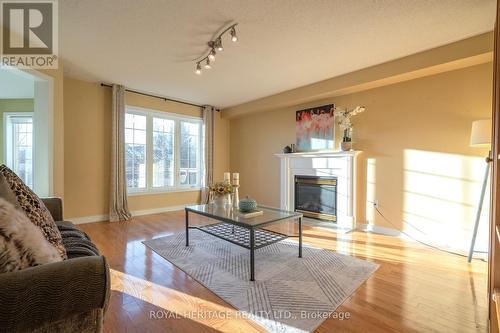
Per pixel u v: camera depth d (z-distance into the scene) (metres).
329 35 2.59
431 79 3.20
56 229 1.52
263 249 2.93
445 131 3.10
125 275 2.25
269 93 4.70
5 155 4.88
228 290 1.99
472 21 2.33
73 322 0.94
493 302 1.30
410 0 2.04
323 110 4.34
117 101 4.33
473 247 2.61
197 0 2.05
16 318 0.80
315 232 3.69
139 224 4.10
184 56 3.12
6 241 0.88
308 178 4.54
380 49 2.90
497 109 1.30
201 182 5.68
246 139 5.83
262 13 2.22
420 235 3.31
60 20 2.34
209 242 3.17
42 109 3.02
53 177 3.06
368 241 3.26
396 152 3.51
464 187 2.97
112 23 2.38
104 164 4.38
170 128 5.31
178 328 1.54
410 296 1.91
